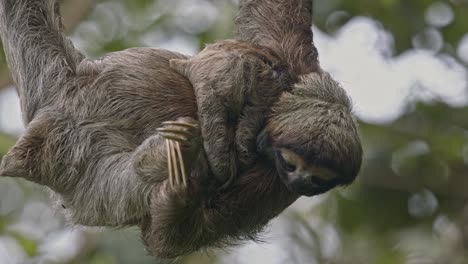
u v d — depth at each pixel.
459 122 27.72
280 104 13.37
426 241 25.67
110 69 14.03
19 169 13.95
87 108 13.98
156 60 14.04
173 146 12.51
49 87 14.23
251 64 13.42
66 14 22.41
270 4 15.37
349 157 12.91
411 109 27.19
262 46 13.98
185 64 13.60
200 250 14.81
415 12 25.42
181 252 13.91
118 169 13.80
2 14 14.84
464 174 27.89
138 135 13.82
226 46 13.64
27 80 14.45
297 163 12.95
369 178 26.59
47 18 14.62
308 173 12.90
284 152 13.05
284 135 13.08
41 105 14.26
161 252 13.62
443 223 27.20
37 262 22.98
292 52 14.41
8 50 14.87
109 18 25.59
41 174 14.10
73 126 14.02
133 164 13.41
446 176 27.47
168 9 25.41
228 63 13.23
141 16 25.58
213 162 13.12
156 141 13.23
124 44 24.81
